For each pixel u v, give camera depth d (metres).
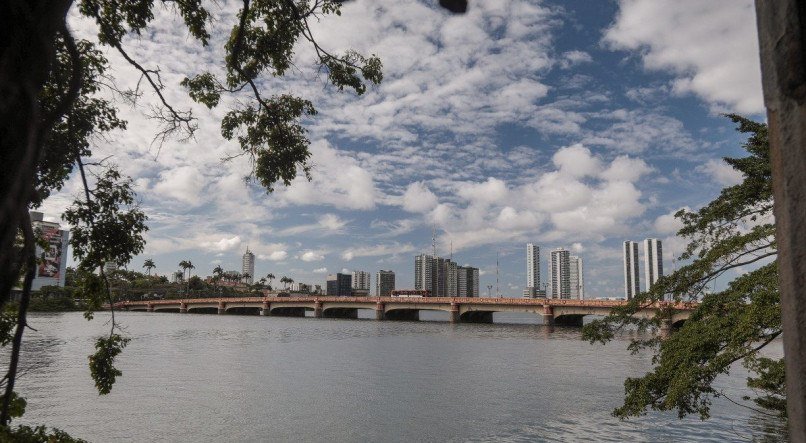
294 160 10.30
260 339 73.50
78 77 2.83
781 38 1.21
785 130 1.21
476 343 70.94
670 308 14.71
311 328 103.94
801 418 1.14
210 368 42.88
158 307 198.75
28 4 1.96
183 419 25.03
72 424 23.61
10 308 7.91
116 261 9.84
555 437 22.27
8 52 1.85
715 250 13.78
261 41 9.26
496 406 29.03
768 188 13.89
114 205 9.51
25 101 1.88
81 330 78.44
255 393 32.12
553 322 106.94
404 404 29.66
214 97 9.79
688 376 12.05
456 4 1.58
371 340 75.12
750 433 20.91
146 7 8.47
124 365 43.72
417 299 133.62
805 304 1.15
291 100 10.24
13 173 1.81
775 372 15.47
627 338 77.38
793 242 1.18
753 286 12.23
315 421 25.44
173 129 8.41
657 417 24.34
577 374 41.28
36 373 36.75
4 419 5.86
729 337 12.04
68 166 8.01
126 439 21.62
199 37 9.32
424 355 55.28
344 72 9.56
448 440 22.30
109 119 8.73
